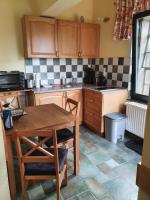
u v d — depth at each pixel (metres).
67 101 2.55
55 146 1.42
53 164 1.61
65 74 3.81
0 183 1.44
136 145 2.83
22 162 1.49
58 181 1.55
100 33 3.68
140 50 2.91
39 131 1.38
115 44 3.34
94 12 3.77
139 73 3.02
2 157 1.41
